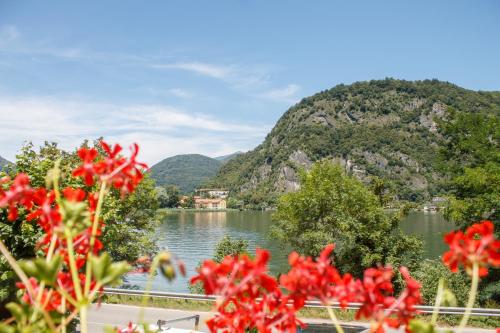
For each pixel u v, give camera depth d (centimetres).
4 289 781
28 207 158
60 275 162
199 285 2470
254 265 134
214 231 9069
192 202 19375
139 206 2930
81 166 152
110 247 2506
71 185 641
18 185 150
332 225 2614
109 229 944
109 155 155
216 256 3019
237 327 152
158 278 3544
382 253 2636
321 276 135
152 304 1767
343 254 2666
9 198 148
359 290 132
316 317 1447
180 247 6341
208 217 14250
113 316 1566
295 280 137
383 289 139
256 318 146
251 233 8538
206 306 1734
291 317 144
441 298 134
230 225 10781
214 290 133
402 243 2681
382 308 133
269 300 150
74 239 160
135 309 1681
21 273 121
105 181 150
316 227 2634
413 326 121
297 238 2705
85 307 119
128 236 2773
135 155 153
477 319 1427
